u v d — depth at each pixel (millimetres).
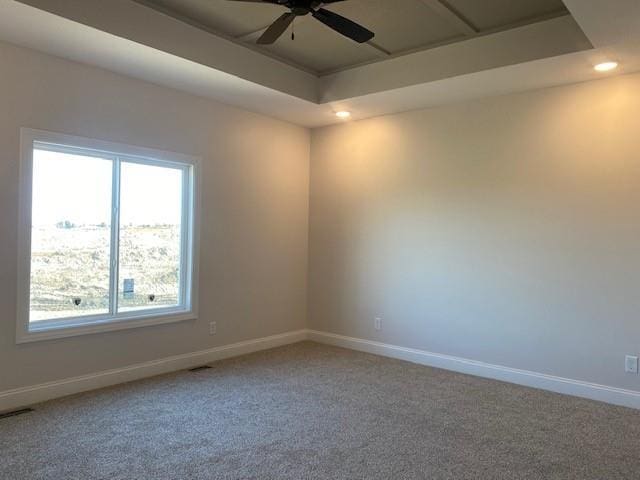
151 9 3490
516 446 2979
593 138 3945
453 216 4703
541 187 4191
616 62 3590
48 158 3719
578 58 3529
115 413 3406
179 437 3029
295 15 2785
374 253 5277
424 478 2574
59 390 3715
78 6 3092
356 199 5438
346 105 4879
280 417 3387
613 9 2785
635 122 3768
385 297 5180
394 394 3922
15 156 3447
